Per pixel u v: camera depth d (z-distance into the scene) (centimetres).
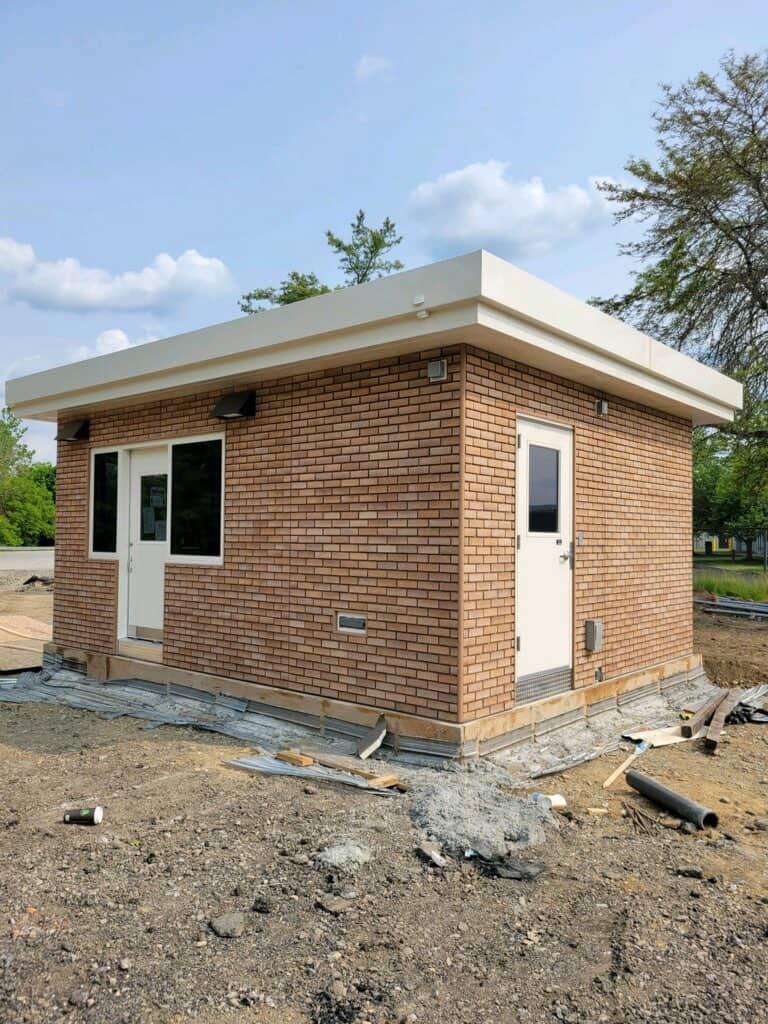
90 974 301
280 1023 274
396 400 630
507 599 634
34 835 451
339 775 552
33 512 6162
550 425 702
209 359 730
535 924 352
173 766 593
